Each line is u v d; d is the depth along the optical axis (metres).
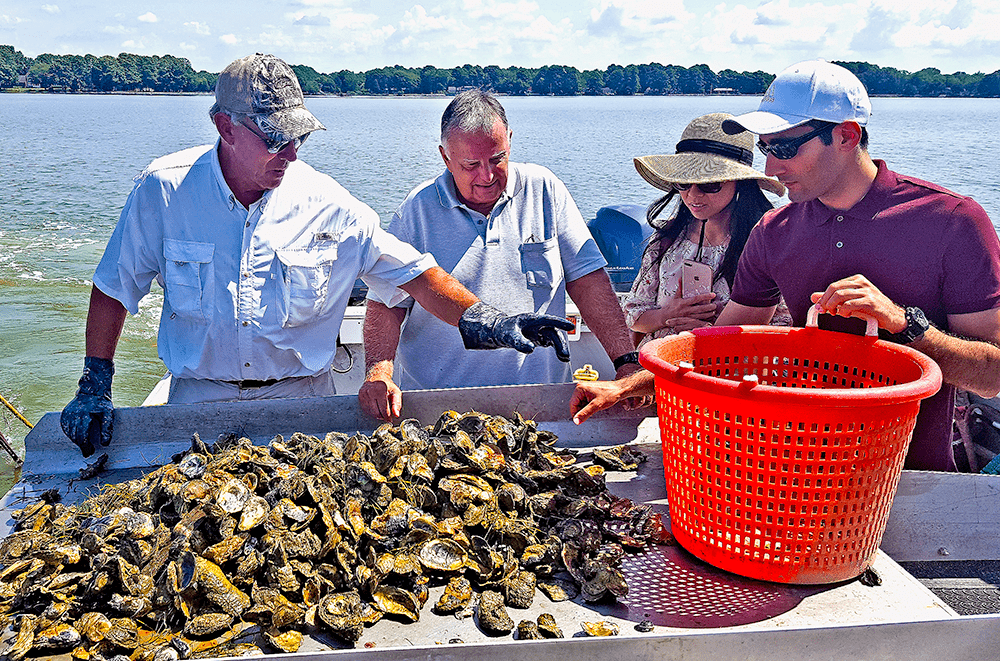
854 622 1.42
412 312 2.87
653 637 1.30
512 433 2.06
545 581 1.58
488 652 1.27
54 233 13.79
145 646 1.37
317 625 1.42
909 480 1.89
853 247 2.16
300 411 2.26
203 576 1.46
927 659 1.36
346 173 15.59
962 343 1.90
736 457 1.51
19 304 9.28
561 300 2.88
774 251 2.33
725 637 1.32
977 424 2.54
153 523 1.66
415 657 1.26
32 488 2.01
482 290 2.79
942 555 1.82
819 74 2.08
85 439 2.13
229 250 2.42
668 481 1.71
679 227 2.98
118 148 28.50
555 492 1.88
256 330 2.46
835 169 2.11
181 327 2.50
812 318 1.85
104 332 2.45
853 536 1.51
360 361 4.04
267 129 2.21
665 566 1.63
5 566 1.55
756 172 2.65
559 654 1.29
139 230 2.44
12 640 1.37
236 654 1.36
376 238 2.56
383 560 1.54
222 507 1.60
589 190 11.59
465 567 1.58
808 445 1.43
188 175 2.41
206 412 2.22
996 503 1.88
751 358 1.91
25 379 6.94
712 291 2.84
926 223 2.06
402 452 1.87
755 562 1.56
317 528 1.64
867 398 1.36
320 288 2.51
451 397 2.30
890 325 1.78
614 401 2.22
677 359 1.81
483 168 2.58
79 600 1.47
